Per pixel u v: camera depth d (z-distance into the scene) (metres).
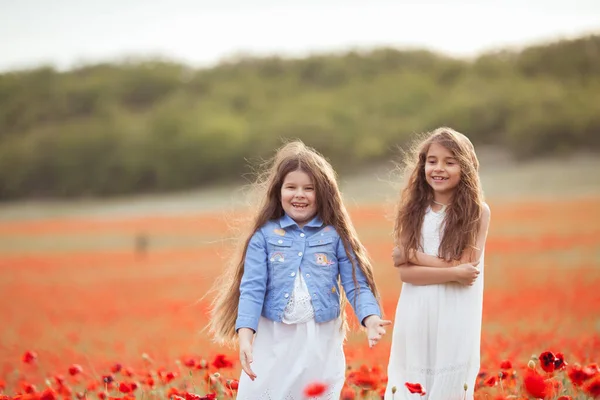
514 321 12.38
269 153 108.06
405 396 5.11
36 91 143.25
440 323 5.07
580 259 25.11
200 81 152.25
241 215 6.09
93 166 113.00
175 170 109.88
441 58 148.25
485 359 7.76
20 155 115.44
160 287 25.31
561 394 5.39
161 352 10.37
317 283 4.83
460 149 5.17
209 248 40.81
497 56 137.50
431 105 125.38
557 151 88.44
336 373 4.84
